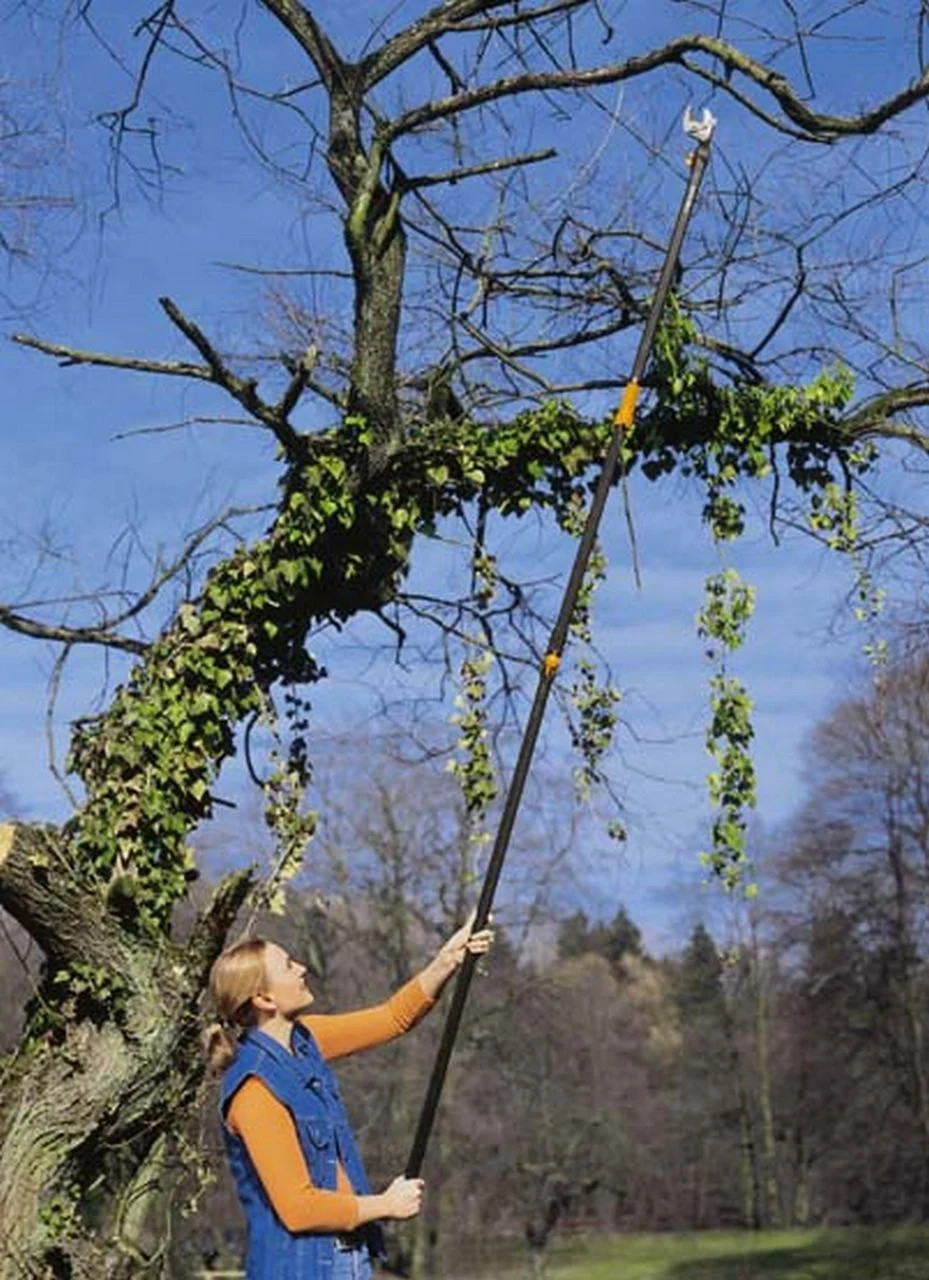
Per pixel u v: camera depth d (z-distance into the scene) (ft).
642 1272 137.59
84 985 26.53
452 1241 112.98
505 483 29.99
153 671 28.63
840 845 121.29
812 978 125.29
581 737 30.94
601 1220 158.81
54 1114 26.30
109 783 27.73
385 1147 102.12
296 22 29.30
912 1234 124.16
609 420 29.89
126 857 27.48
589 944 223.30
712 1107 168.04
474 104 30.09
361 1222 14.43
